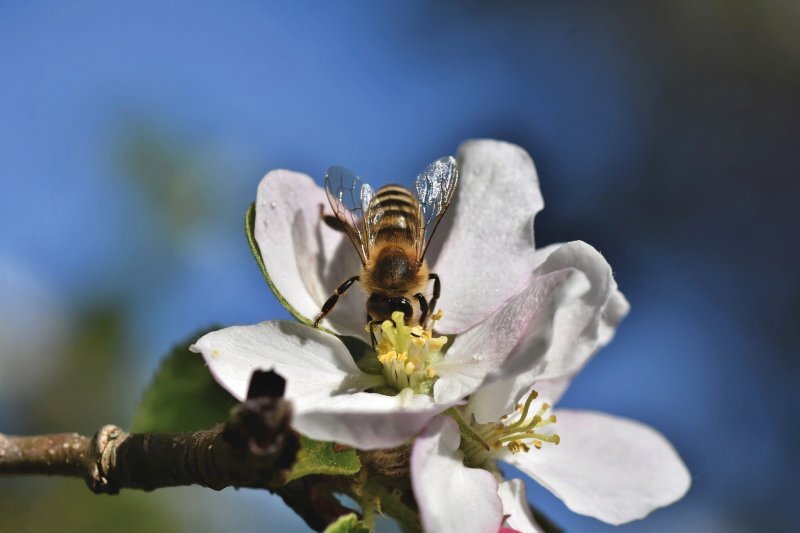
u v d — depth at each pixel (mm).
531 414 199
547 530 197
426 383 193
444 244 200
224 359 187
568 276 184
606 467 202
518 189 201
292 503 188
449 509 183
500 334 192
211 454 182
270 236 194
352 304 199
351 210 202
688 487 203
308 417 176
